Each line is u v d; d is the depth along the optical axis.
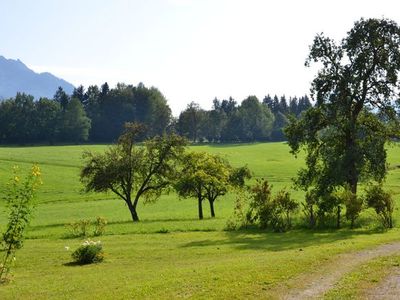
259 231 41.09
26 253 31.38
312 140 47.94
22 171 97.81
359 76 44.81
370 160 45.16
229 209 63.59
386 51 44.31
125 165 54.78
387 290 16.81
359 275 19.16
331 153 46.28
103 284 19.66
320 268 20.77
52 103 194.12
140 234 40.50
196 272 20.16
